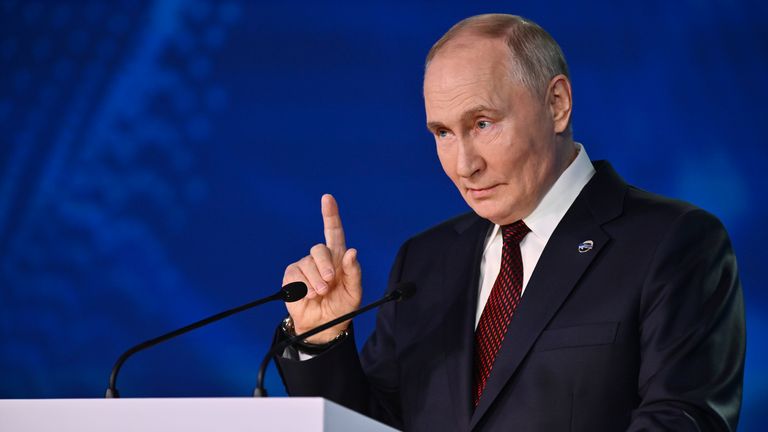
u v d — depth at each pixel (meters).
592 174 8.54
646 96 16.39
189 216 17.73
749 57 16.22
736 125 16.19
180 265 17.69
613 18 16.48
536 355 7.79
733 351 7.65
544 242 8.34
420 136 17.14
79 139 18.20
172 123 17.92
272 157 17.56
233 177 17.67
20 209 18.22
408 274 9.21
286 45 17.64
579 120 16.48
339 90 17.42
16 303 18.05
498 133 8.00
